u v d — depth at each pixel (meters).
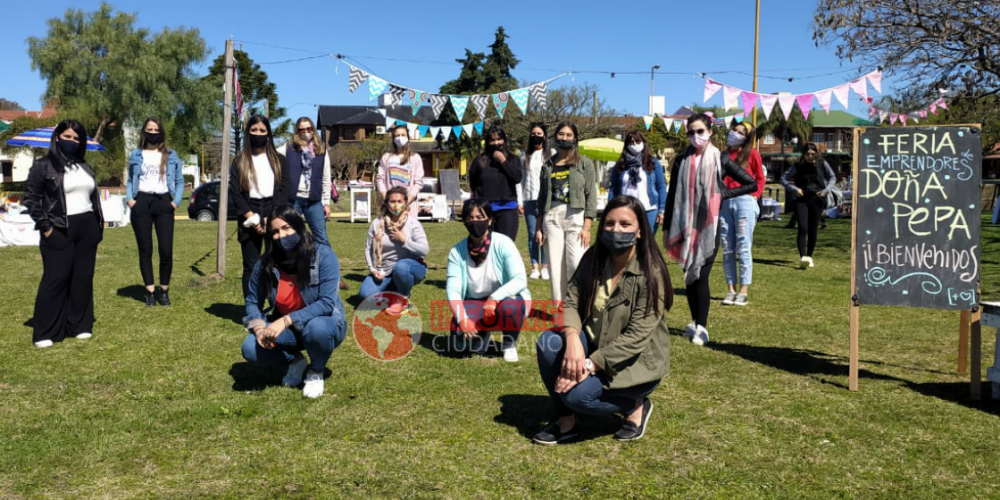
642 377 3.24
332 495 2.85
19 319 6.10
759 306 6.83
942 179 4.12
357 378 4.40
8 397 4.00
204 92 41.94
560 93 34.19
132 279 8.20
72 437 3.41
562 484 2.96
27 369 4.54
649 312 3.25
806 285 8.09
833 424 3.63
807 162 9.68
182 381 4.32
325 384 4.27
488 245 4.84
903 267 4.16
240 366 4.67
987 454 3.26
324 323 3.93
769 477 3.03
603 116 36.09
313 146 6.82
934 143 4.15
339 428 3.57
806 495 2.87
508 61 44.25
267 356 4.13
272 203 5.96
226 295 7.15
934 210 4.13
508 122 33.41
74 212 5.25
